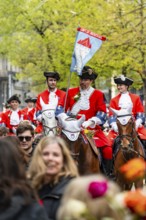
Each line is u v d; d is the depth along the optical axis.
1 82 100.50
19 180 9.47
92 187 8.28
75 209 8.21
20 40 64.19
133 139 23.72
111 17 49.31
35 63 64.38
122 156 23.66
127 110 23.89
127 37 47.41
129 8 49.44
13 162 9.54
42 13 61.19
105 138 24.45
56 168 11.64
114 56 49.78
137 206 8.52
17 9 63.59
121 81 26.28
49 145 11.70
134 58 51.19
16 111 34.97
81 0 55.53
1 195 9.22
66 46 56.91
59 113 22.66
